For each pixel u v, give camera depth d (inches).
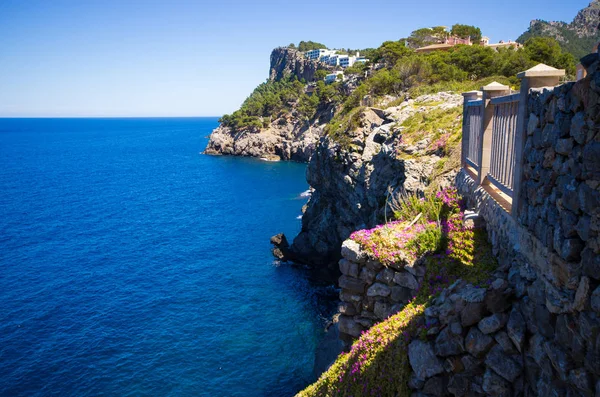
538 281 222.5
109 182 3627.0
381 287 417.1
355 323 435.2
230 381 875.4
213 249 1733.5
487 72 2315.5
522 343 226.7
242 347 997.8
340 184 1405.0
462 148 468.8
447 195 447.2
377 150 1203.2
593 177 168.1
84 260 1640.0
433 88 1812.3
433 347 275.3
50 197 2987.2
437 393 269.7
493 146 343.6
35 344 1035.3
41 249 1785.2
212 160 4975.4
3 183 3595.0
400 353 301.7
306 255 1535.4
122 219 2301.9
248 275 1445.6
